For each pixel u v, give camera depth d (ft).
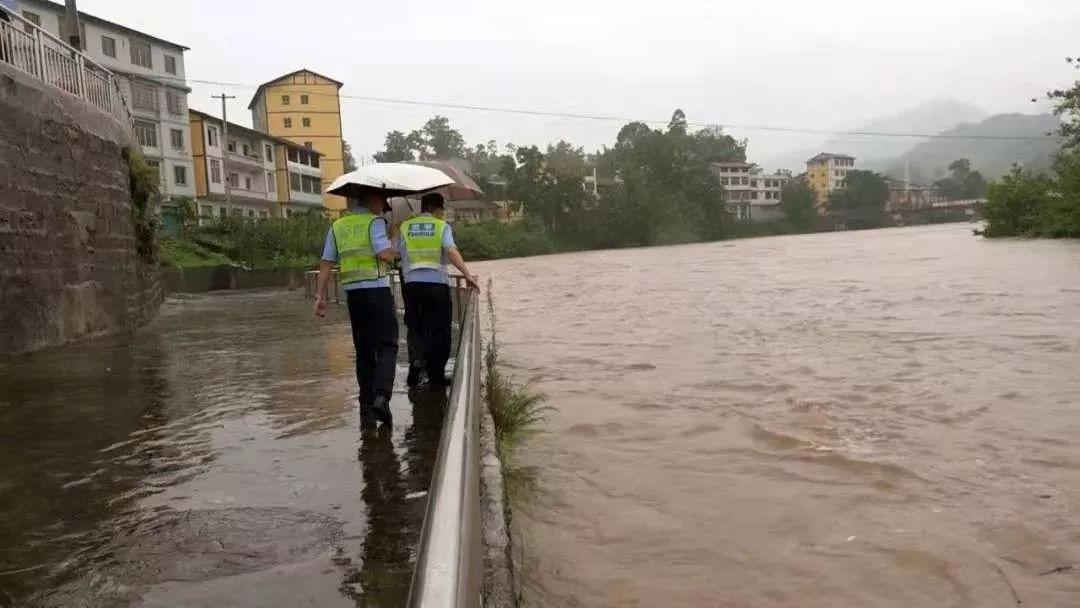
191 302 73.26
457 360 11.19
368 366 18.88
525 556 12.48
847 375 26.22
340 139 249.55
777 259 119.03
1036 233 129.39
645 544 12.99
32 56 32.94
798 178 450.71
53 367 27.04
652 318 47.26
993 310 41.65
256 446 16.42
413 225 22.91
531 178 282.97
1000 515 13.67
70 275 33.91
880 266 85.66
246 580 10.02
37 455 15.87
